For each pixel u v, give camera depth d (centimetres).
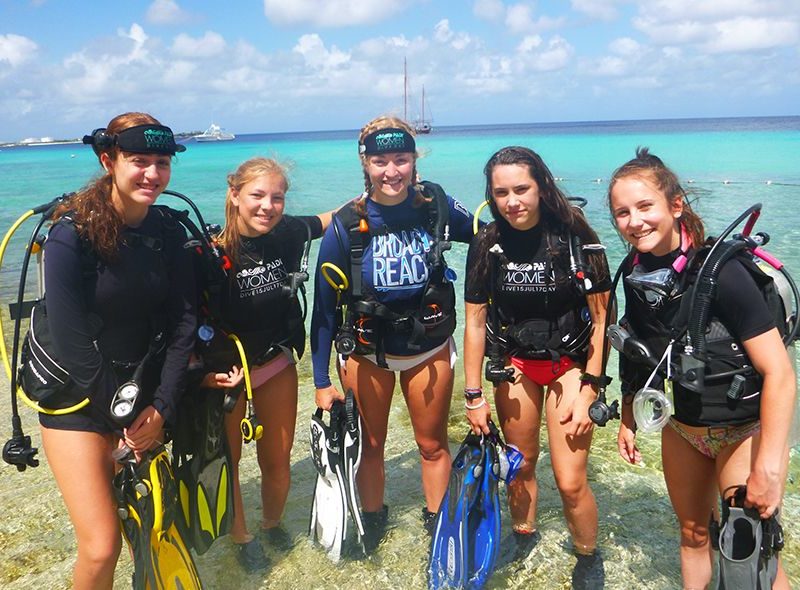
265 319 318
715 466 269
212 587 322
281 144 9050
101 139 247
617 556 336
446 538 314
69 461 255
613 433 471
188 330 280
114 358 266
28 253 256
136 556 261
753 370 237
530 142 5525
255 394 334
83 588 260
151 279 264
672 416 269
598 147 4309
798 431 245
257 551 348
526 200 284
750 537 237
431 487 355
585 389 305
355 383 343
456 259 975
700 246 245
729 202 1416
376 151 303
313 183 2373
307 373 611
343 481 328
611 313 296
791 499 373
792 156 2914
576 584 316
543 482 412
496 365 318
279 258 319
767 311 229
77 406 254
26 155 8262
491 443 319
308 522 376
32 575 333
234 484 338
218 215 1703
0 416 518
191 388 308
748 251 241
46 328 253
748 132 7369
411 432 489
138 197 253
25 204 2080
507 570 328
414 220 326
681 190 247
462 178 2383
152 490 260
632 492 395
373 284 320
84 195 252
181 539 287
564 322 307
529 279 302
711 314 239
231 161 4372
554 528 361
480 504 315
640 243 246
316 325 333
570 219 293
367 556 343
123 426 255
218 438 312
